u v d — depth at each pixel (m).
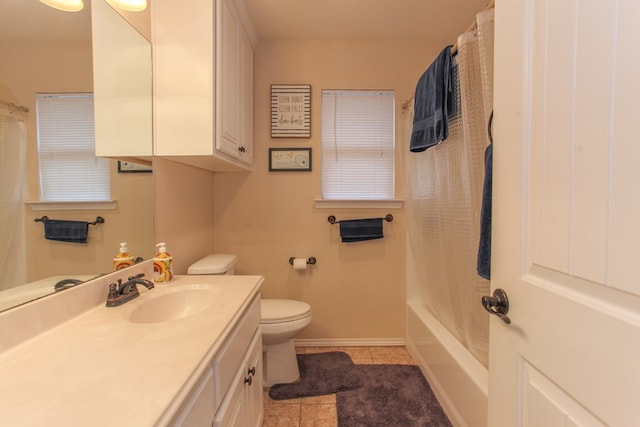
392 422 1.49
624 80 0.45
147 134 1.38
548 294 0.61
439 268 1.80
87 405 0.54
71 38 0.95
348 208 2.24
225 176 2.21
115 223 1.15
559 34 0.57
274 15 1.88
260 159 2.21
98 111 1.07
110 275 1.10
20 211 0.79
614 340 0.47
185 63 1.40
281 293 2.25
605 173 0.48
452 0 1.74
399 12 1.86
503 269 0.76
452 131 1.51
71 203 0.95
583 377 0.53
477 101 1.27
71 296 0.92
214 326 0.87
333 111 2.25
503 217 0.76
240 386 1.05
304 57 2.19
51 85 0.88
